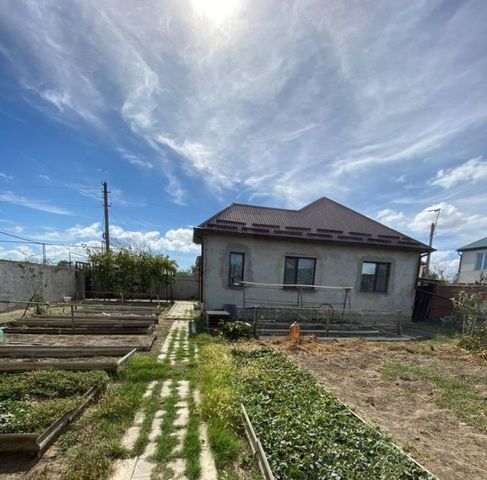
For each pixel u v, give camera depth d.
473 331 7.87
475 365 5.86
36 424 2.67
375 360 5.95
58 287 14.70
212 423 3.03
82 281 16.75
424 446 2.88
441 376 5.10
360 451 2.56
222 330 7.62
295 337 7.16
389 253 11.44
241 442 2.77
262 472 2.32
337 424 3.03
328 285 10.93
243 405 3.33
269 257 10.45
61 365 4.39
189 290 20.45
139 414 3.27
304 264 10.90
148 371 4.45
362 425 3.05
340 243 10.80
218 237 10.06
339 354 6.27
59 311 10.75
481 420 3.51
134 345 6.09
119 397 3.47
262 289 10.38
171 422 3.11
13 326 7.82
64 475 2.26
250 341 7.07
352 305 11.11
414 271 11.66
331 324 10.02
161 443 2.72
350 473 2.24
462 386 4.66
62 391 3.53
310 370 5.12
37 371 4.02
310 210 12.76
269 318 10.23
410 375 5.07
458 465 2.60
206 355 5.42
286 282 10.66
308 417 3.10
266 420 2.99
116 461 2.48
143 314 10.36
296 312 10.41
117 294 17.14
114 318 8.81
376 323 11.01
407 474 2.29
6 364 4.36
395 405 3.88
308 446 2.55
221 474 2.36
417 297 12.34
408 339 8.56
